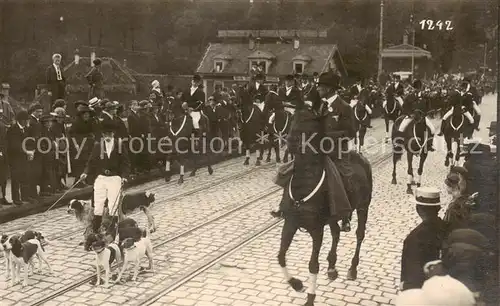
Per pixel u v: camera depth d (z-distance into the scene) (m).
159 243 10.11
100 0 24.42
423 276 5.92
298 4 28.91
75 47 23.42
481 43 20.95
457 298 3.92
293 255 9.50
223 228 11.14
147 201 10.51
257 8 29.86
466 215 6.61
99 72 17.27
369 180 8.37
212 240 10.33
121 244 8.37
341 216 7.15
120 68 21.06
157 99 17.55
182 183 15.73
